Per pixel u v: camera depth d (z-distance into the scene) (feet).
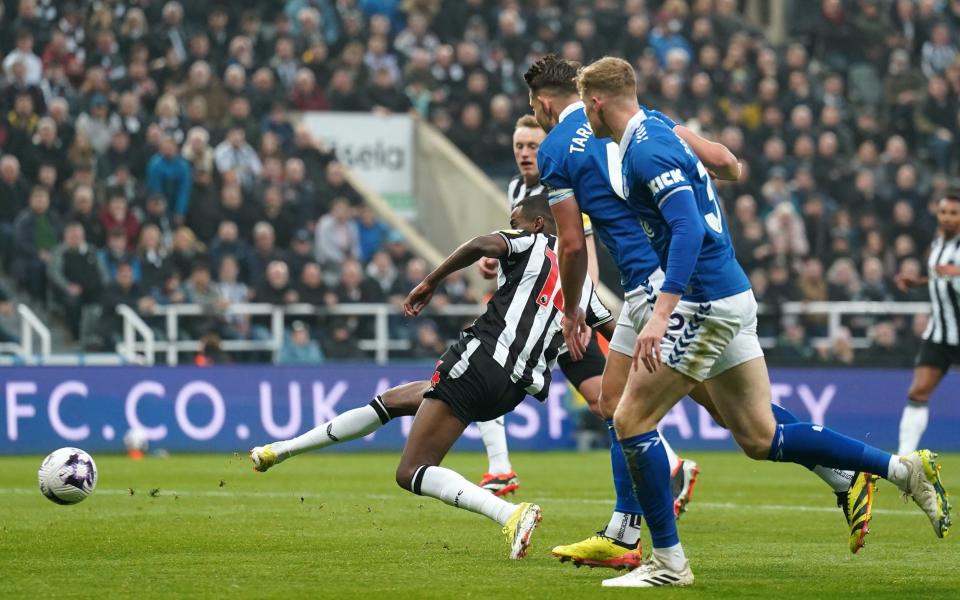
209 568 55.01
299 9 201.05
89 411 136.36
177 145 172.04
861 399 152.87
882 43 229.45
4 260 159.53
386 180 191.31
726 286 49.67
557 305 60.75
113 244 157.99
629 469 50.60
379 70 192.24
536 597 47.24
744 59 212.84
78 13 179.32
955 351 114.11
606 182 54.49
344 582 51.06
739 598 47.32
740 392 51.75
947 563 58.13
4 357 150.82
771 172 196.44
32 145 163.73
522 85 202.28
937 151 216.13
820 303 177.47
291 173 174.19
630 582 50.06
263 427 140.97
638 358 47.62
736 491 99.04
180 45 185.26
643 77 201.36
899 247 191.31
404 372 145.69
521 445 146.82
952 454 148.56
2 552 60.03
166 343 151.74
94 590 48.75
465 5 206.90
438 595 47.62
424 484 57.00
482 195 186.39
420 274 169.58
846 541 66.95
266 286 159.43
